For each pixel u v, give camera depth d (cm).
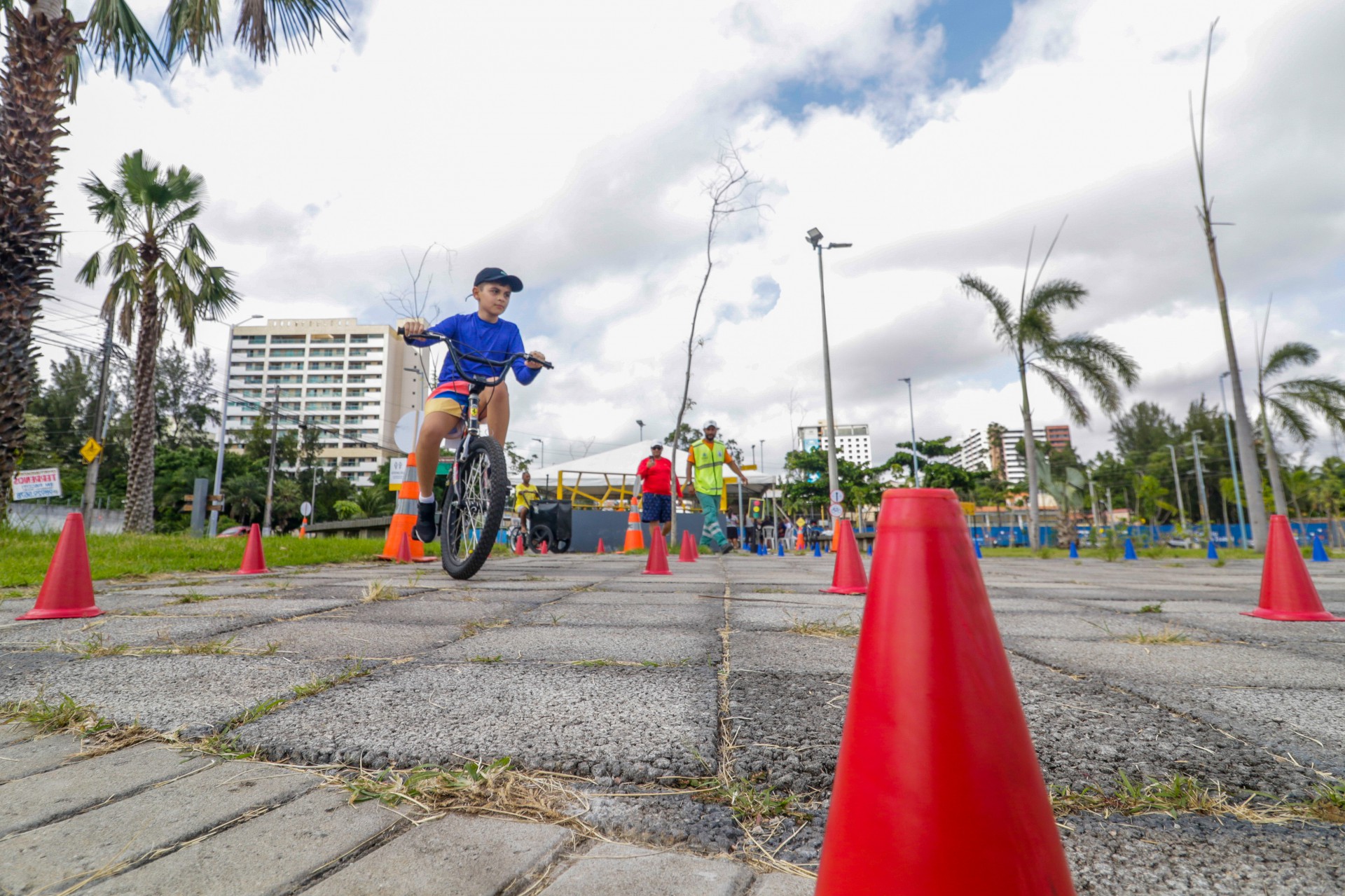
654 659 212
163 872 87
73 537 296
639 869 90
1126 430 7594
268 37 761
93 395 4250
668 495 1115
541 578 509
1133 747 135
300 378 10681
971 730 73
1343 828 101
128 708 155
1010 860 68
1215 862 91
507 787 114
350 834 98
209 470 4312
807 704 162
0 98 702
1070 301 1816
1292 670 209
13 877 85
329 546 707
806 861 93
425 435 428
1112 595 475
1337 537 3130
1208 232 1524
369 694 168
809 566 782
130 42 810
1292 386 2006
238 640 240
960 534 84
